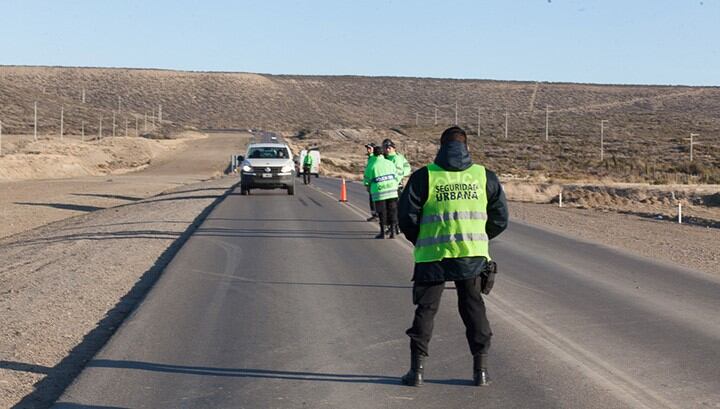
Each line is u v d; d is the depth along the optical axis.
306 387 10.05
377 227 30.38
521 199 59.12
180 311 14.65
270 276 18.72
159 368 10.90
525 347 12.16
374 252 23.11
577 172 110.56
